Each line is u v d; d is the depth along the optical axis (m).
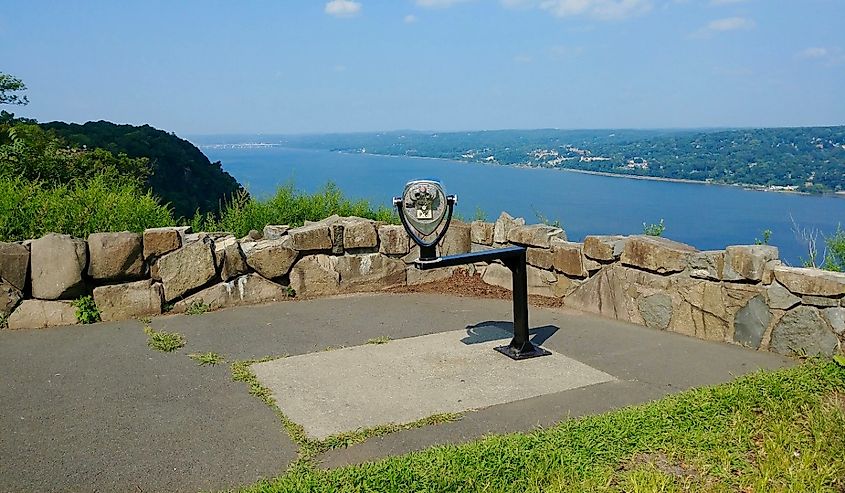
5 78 12.55
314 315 5.89
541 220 7.13
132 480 3.02
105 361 4.66
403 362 4.62
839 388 3.90
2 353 4.83
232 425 3.60
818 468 3.02
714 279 5.04
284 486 2.82
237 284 6.24
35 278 5.52
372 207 8.38
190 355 4.79
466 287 6.88
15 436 3.48
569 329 5.41
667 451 3.18
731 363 4.54
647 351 4.83
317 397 3.99
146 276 5.88
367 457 3.23
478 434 3.47
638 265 5.53
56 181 8.19
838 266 5.43
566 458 3.08
